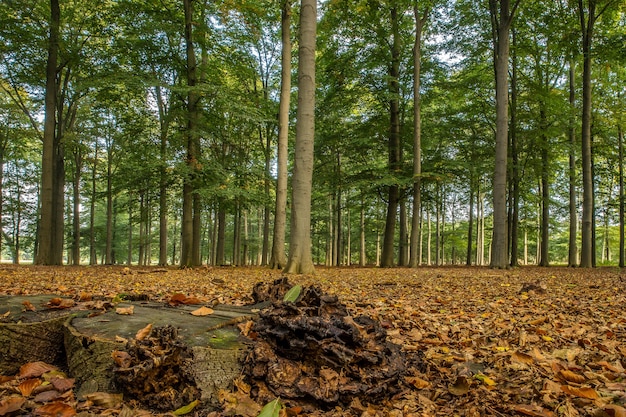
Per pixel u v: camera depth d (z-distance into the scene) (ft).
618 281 30.19
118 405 6.60
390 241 61.52
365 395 7.11
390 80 56.29
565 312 16.80
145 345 7.04
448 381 8.68
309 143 33.12
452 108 69.05
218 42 52.42
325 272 38.47
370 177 60.80
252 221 118.73
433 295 21.49
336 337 7.44
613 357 10.23
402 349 10.15
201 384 7.07
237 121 53.52
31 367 7.96
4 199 82.33
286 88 44.55
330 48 60.49
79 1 50.24
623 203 65.98
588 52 52.39
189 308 11.07
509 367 9.35
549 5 54.70
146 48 44.57
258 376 7.17
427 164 60.18
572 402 7.41
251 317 9.77
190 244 45.44
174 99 45.70
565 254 137.90
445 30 59.41
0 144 75.05
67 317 9.21
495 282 29.14
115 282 23.67
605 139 66.33
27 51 49.55
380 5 51.83
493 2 52.47
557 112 58.13
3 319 9.07
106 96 45.32
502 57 47.34
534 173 64.39
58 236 59.52
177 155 46.09
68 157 76.74
